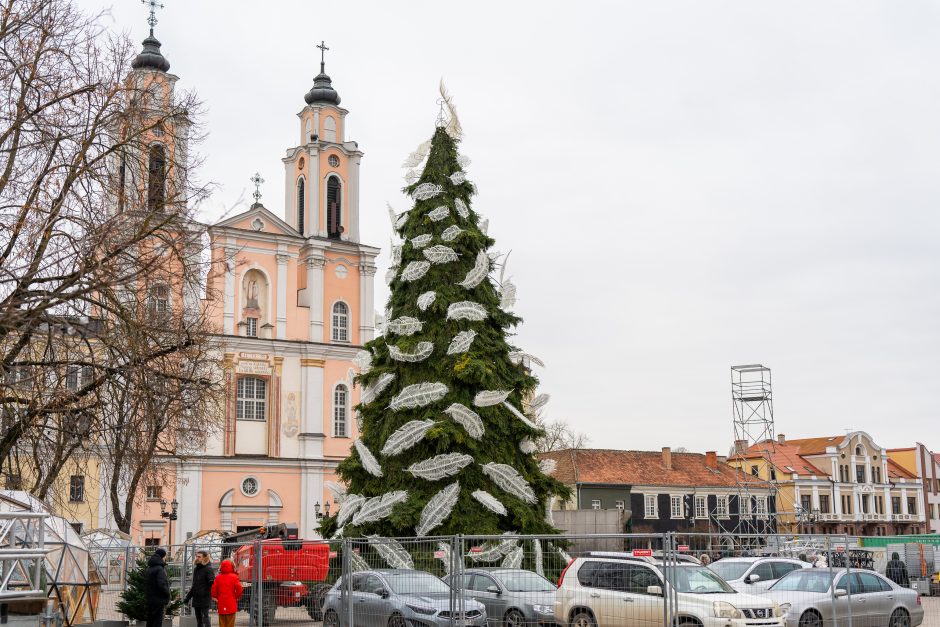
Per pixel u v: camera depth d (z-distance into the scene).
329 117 68.88
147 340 22.67
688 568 18.42
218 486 58.47
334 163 68.12
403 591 17.02
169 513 53.34
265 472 60.12
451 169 30.14
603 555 17.39
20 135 22.19
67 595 22.91
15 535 21.03
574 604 16.94
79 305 21.20
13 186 21.75
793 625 18.77
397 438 26.89
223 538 43.31
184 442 29.78
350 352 64.06
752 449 96.50
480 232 29.98
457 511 26.34
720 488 79.31
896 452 109.94
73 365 22.53
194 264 23.97
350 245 65.94
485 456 27.20
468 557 17.80
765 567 25.34
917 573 41.28
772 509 81.94
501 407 28.08
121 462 29.09
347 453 63.06
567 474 74.94
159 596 20.36
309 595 19.06
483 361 27.95
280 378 61.75
